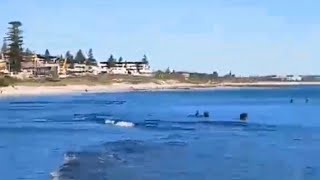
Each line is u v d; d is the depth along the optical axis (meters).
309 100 150.88
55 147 38.69
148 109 98.94
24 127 57.88
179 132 52.25
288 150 37.56
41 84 171.12
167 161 30.97
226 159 32.22
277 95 195.25
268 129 56.94
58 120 68.75
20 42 183.62
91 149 37.06
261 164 30.23
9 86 157.75
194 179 25.48
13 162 30.81
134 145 39.59
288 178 26.20
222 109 102.75
